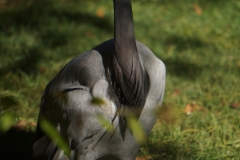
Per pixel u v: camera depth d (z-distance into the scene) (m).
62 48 11.72
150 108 6.09
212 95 10.17
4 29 12.54
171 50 12.05
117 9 5.73
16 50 11.43
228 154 8.09
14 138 8.42
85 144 6.00
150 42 12.28
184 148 8.27
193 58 11.75
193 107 9.60
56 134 3.84
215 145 8.35
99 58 6.07
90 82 5.88
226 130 8.76
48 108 6.39
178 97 9.91
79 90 5.89
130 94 5.79
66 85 6.15
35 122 8.91
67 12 13.45
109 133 5.92
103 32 12.67
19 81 10.28
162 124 8.93
